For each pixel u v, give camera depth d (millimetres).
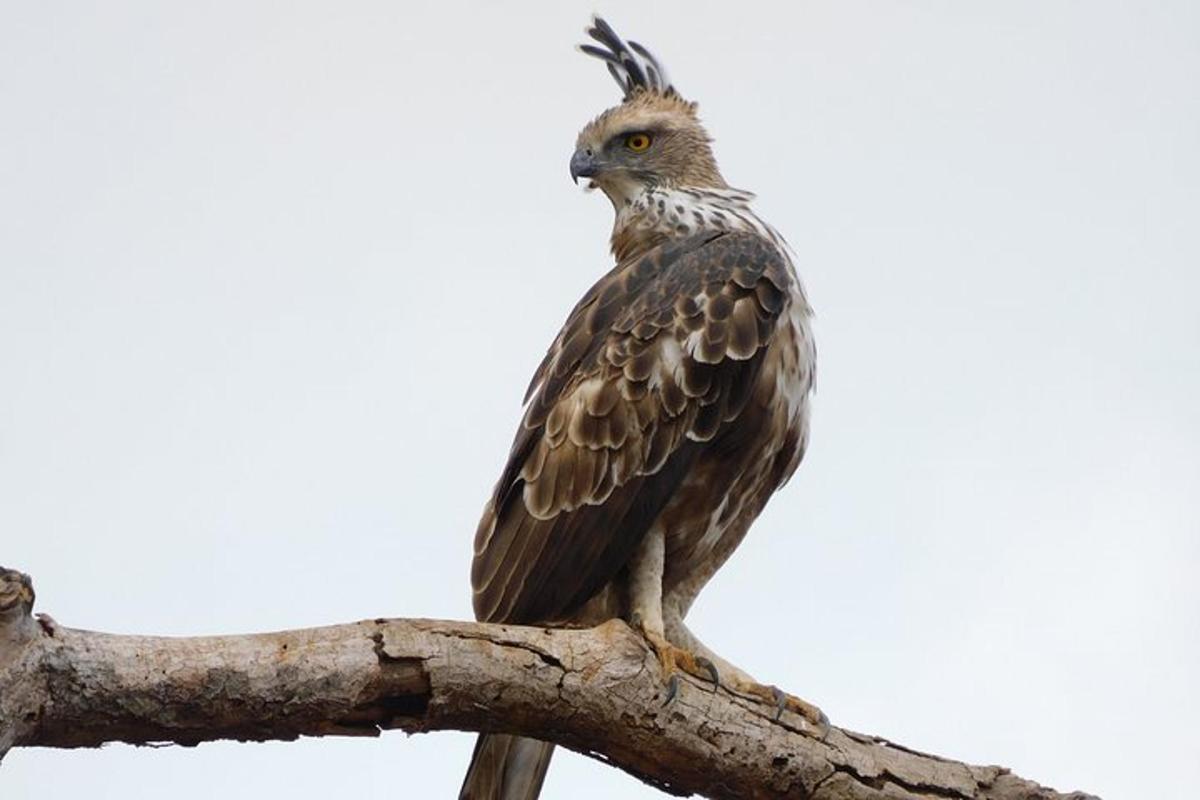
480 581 12523
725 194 14773
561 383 12633
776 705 10945
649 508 12312
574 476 12305
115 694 8875
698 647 12836
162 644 9031
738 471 12773
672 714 10492
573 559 12266
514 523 12430
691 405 12391
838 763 10789
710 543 13000
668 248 13320
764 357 12703
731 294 12648
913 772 10891
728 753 10656
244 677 9156
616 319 12656
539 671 10023
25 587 8609
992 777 10969
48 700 8758
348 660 9438
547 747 11930
